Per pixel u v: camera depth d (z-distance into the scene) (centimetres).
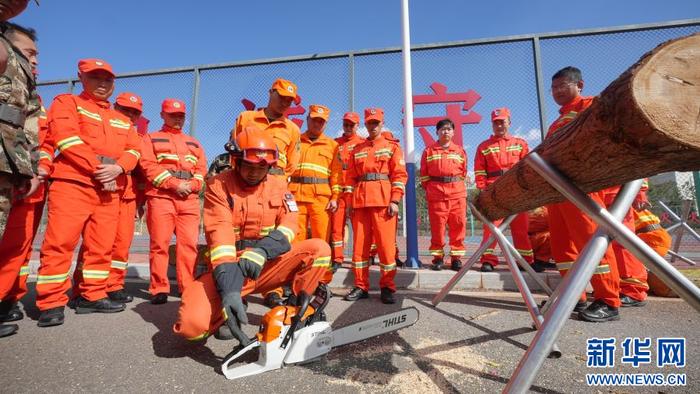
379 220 326
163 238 326
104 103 300
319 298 192
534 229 463
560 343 210
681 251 731
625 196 127
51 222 255
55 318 248
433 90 561
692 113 88
